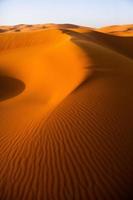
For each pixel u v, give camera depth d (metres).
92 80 15.27
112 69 17.98
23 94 18.34
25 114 13.32
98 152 7.40
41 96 17.03
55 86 17.73
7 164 7.62
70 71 19.16
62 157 7.38
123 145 7.66
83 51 23.53
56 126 9.46
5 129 11.20
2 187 6.59
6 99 17.55
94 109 10.55
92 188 6.06
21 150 8.34
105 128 8.83
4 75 23.52
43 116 11.30
